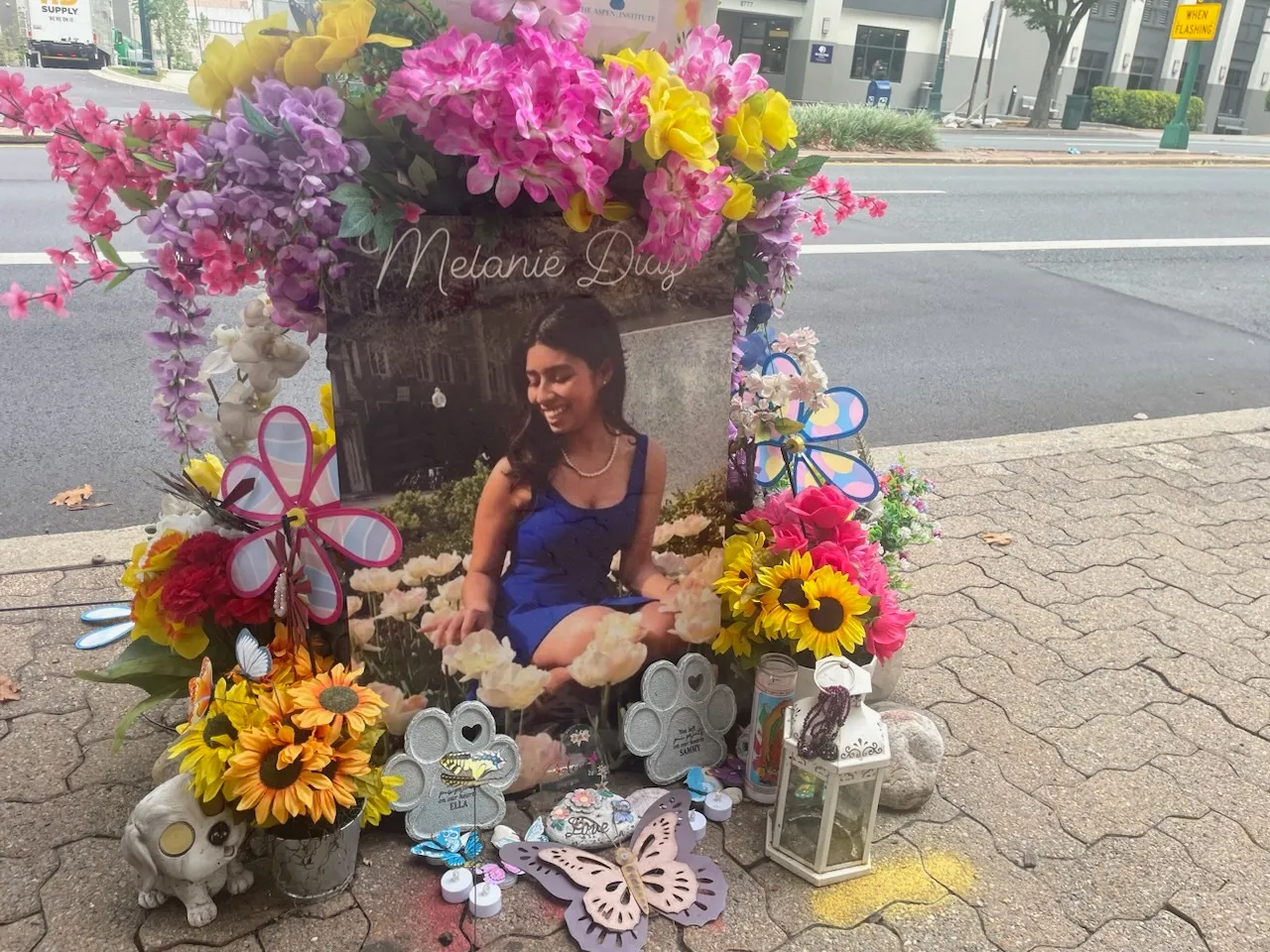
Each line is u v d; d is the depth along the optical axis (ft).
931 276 25.61
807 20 90.27
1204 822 6.87
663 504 6.46
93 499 11.39
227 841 5.50
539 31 5.22
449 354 5.61
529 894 5.90
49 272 19.17
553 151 5.09
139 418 13.73
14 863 5.98
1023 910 6.00
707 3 6.20
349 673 5.76
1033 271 26.91
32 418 13.55
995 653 8.98
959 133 75.20
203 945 5.42
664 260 5.97
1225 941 5.84
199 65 5.31
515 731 6.46
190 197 4.93
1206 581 10.53
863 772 5.87
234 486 5.97
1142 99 97.81
